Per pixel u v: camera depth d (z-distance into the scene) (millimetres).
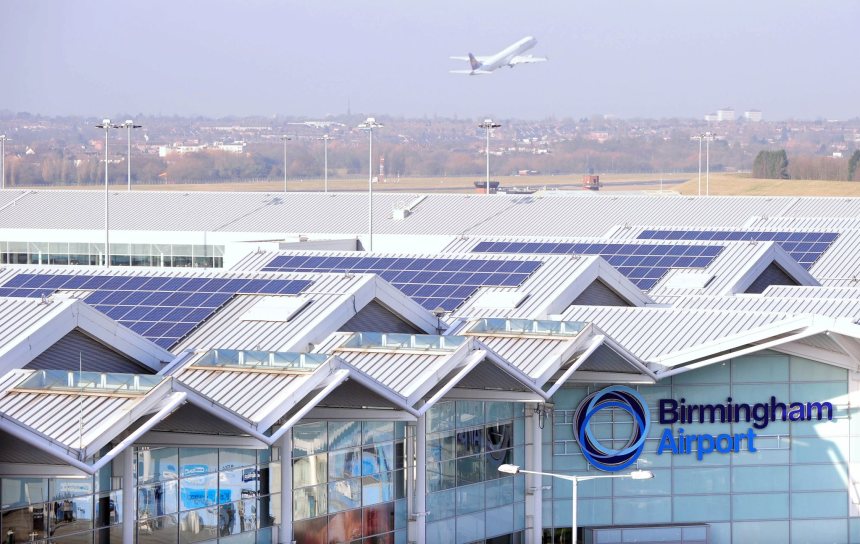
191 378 129625
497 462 157125
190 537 127625
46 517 116688
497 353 149625
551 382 155000
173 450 126062
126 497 121562
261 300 156750
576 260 186750
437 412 148750
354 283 157625
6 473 112625
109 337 136750
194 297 159375
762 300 185000
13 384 119500
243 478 131750
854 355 163375
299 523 136750
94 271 169875
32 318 134000
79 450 108625
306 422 136875
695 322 166250
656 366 161000
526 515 160750
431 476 148625
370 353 143500
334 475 139875
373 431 143250
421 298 185750
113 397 115938
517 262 191125
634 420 163500
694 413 165250
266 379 127750
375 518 143875
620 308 173250
